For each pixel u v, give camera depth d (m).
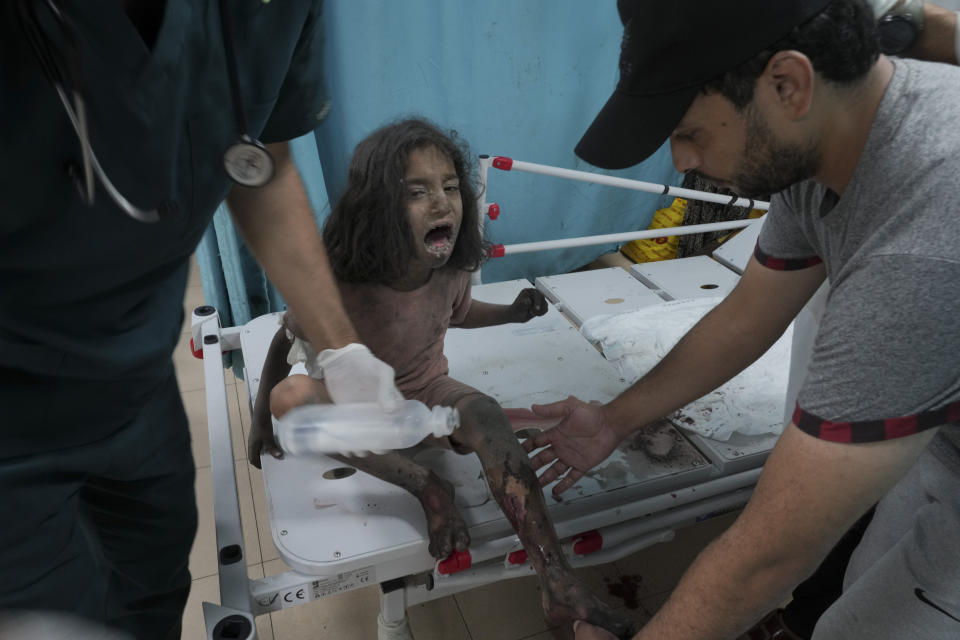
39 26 0.44
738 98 0.60
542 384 1.42
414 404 0.97
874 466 0.59
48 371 0.67
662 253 2.66
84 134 0.47
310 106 0.80
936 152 0.58
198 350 1.50
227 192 0.73
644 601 1.52
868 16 0.58
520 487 0.98
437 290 1.12
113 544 0.94
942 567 0.80
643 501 1.16
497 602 1.51
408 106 2.02
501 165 1.67
